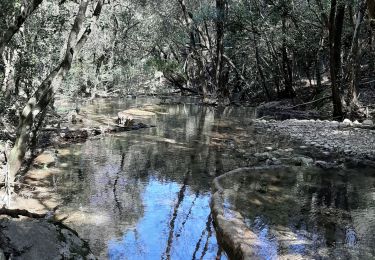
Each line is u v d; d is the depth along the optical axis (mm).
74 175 9109
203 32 32656
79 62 22156
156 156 11336
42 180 8562
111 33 33188
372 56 25250
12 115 12273
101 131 14406
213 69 30703
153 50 38156
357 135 14914
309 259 5172
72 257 3582
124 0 33281
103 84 31234
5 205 6684
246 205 7191
